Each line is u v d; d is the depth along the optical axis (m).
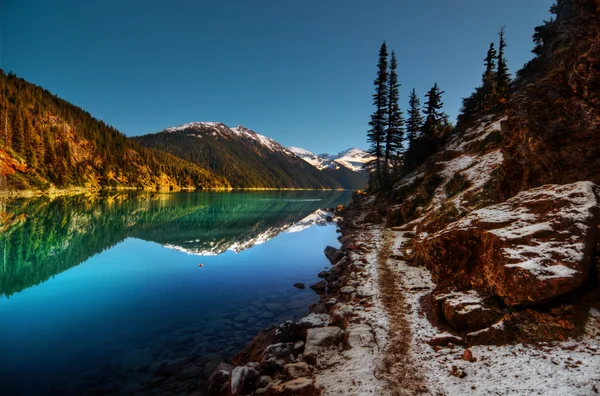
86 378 7.82
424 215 22.59
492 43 46.72
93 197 79.31
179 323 11.40
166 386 7.56
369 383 6.41
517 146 14.73
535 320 7.41
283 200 106.88
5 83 126.81
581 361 5.96
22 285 15.68
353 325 9.40
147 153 177.12
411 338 8.34
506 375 6.05
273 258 22.52
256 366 7.53
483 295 8.95
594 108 11.52
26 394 7.12
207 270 19.06
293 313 12.45
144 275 17.80
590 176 10.97
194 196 113.12
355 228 29.11
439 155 30.70
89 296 14.23
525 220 9.81
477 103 45.28
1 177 72.31
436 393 5.95
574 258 7.73
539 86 14.01
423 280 12.77
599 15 12.55
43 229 31.34
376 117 44.66
